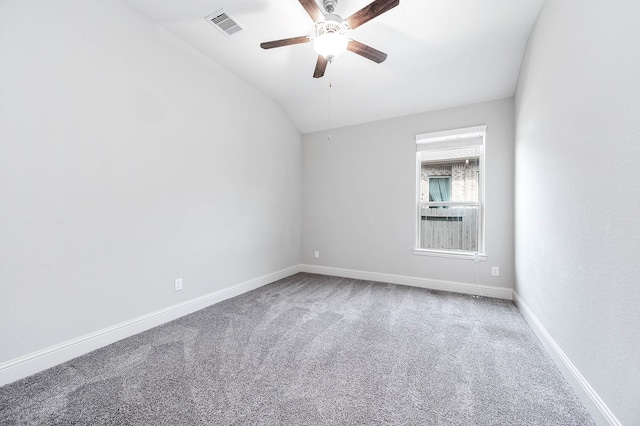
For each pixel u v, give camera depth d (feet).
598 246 4.19
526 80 8.14
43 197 5.59
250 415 4.33
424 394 4.87
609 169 3.90
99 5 6.46
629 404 3.43
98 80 6.46
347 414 4.37
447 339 6.97
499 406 4.56
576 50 4.91
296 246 14.48
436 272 11.40
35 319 5.50
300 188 14.79
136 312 7.29
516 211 9.37
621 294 3.63
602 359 4.07
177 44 8.30
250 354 6.22
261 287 11.69
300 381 5.23
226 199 10.10
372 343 6.76
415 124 11.85
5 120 5.10
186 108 8.61
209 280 9.44
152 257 7.68
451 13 7.13
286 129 13.58
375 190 12.78
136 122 7.25
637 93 3.28
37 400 4.67
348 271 13.47
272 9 7.13
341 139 13.66
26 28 5.34
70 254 6.01
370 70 10.00
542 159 6.69
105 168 6.61
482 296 10.43
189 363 5.83
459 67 9.39
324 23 6.32
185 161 8.59
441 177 11.65
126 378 5.30
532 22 7.36
